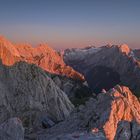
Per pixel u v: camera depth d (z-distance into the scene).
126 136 63.44
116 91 93.12
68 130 87.12
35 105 135.50
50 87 147.50
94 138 71.12
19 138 74.94
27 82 143.25
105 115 83.38
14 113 129.12
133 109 87.69
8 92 135.75
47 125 120.81
